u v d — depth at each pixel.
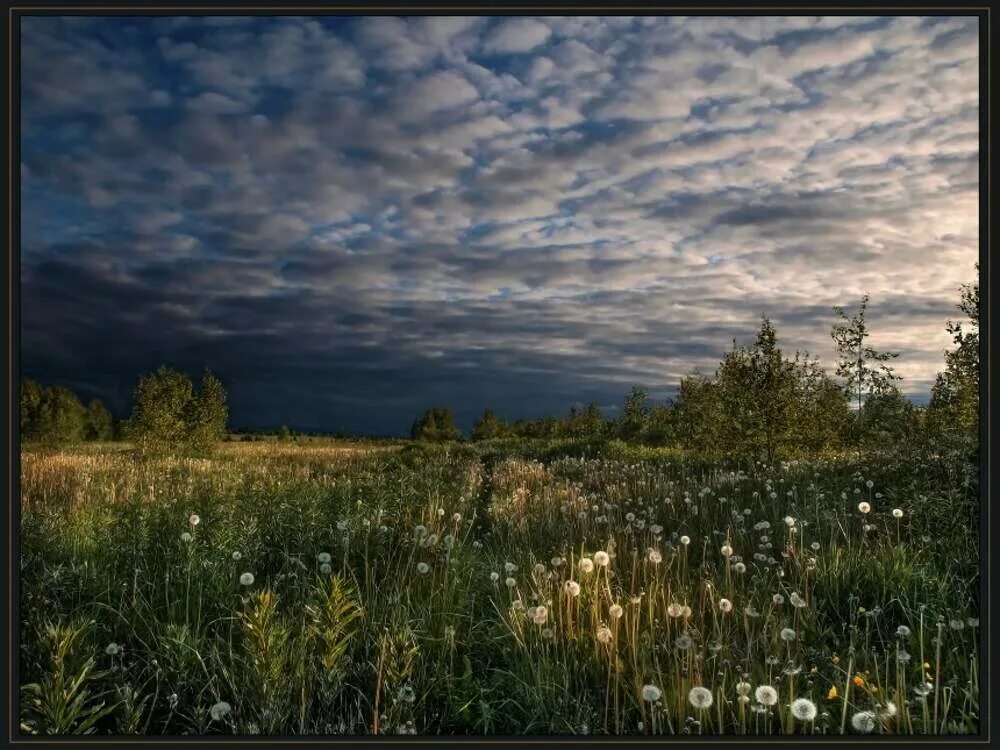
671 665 3.76
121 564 5.49
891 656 3.90
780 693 3.46
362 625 4.34
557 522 7.73
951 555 5.38
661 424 25.06
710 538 6.81
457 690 3.82
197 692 3.67
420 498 8.55
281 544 6.35
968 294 8.66
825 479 9.40
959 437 7.91
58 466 12.69
